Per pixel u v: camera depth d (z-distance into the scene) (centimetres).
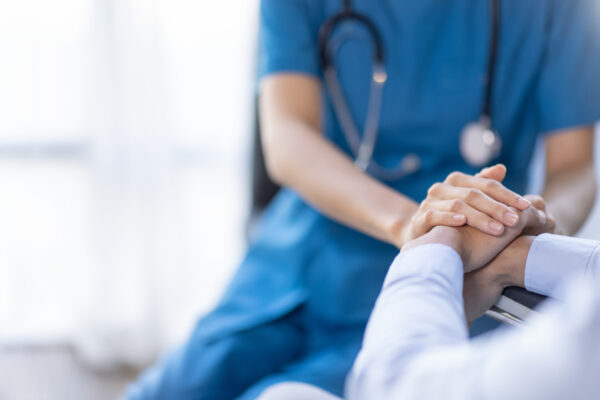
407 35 98
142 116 178
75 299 190
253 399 76
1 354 188
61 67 184
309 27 102
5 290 193
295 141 94
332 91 101
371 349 41
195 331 91
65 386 174
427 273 47
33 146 188
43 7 180
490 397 34
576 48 95
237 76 190
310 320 91
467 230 59
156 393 88
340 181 86
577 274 53
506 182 96
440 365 37
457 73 98
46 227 192
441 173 98
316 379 79
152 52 175
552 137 99
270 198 159
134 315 187
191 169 197
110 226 182
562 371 32
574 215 85
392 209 78
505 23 96
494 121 98
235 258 200
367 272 89
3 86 185
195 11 185
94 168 180
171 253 187
